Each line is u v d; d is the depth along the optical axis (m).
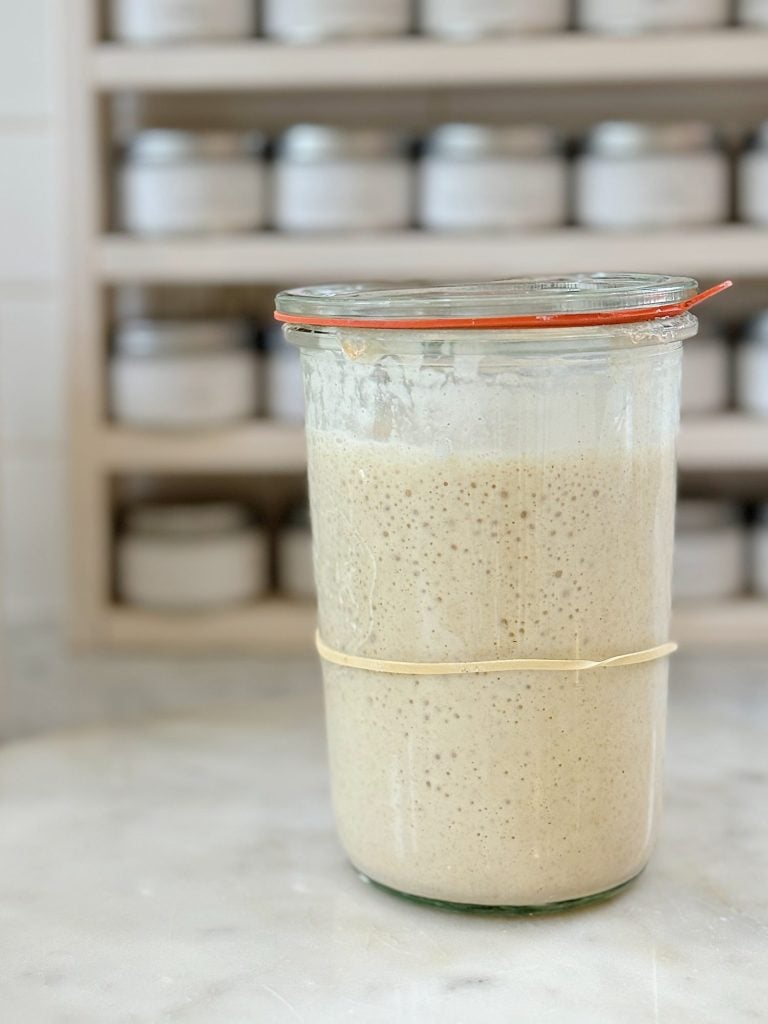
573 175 0.63
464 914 0.35
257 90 0.68
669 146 0.60
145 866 0.39
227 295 0.71
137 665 0.63
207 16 0.60
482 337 0.31
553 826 0.34
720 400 0.63
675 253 0.60
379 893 0.37
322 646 0.36
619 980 0.32
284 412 0.63
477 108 0.68
